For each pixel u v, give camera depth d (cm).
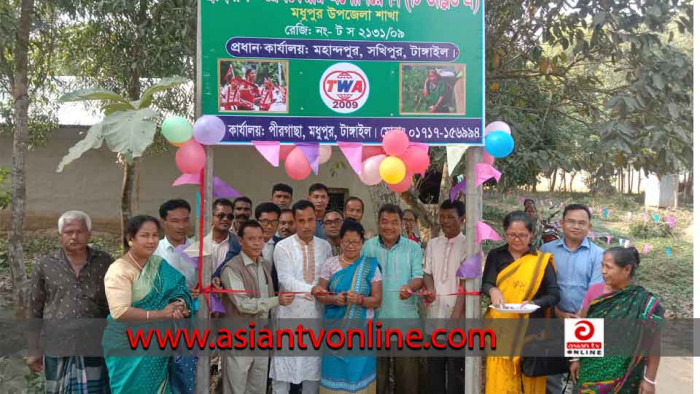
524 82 607
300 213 400
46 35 710
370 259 387
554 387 421
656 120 480
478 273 361
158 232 328
